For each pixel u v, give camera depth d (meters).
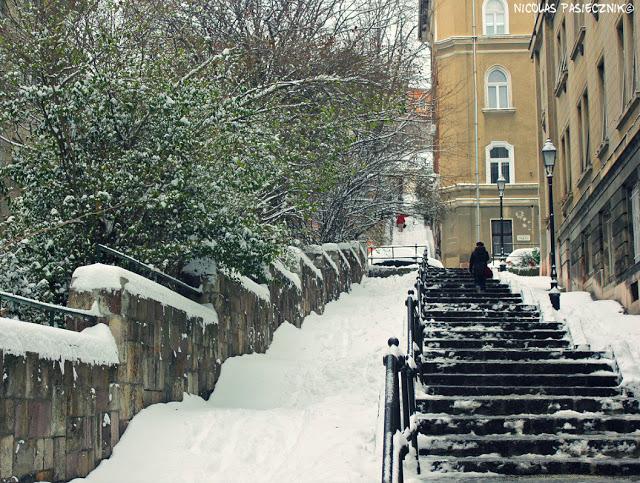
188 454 9.96
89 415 9.38
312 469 9.24
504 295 21.86
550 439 10.20
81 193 12.34
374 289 30.19
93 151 12.76
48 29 13.90
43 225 12.14
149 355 11.23
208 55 19.95
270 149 14.54
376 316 22.47
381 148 29.31
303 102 18.75
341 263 27.98
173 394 12.01
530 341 14.95
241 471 9.51
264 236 13.94
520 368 12.97
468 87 46.94
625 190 19.92
